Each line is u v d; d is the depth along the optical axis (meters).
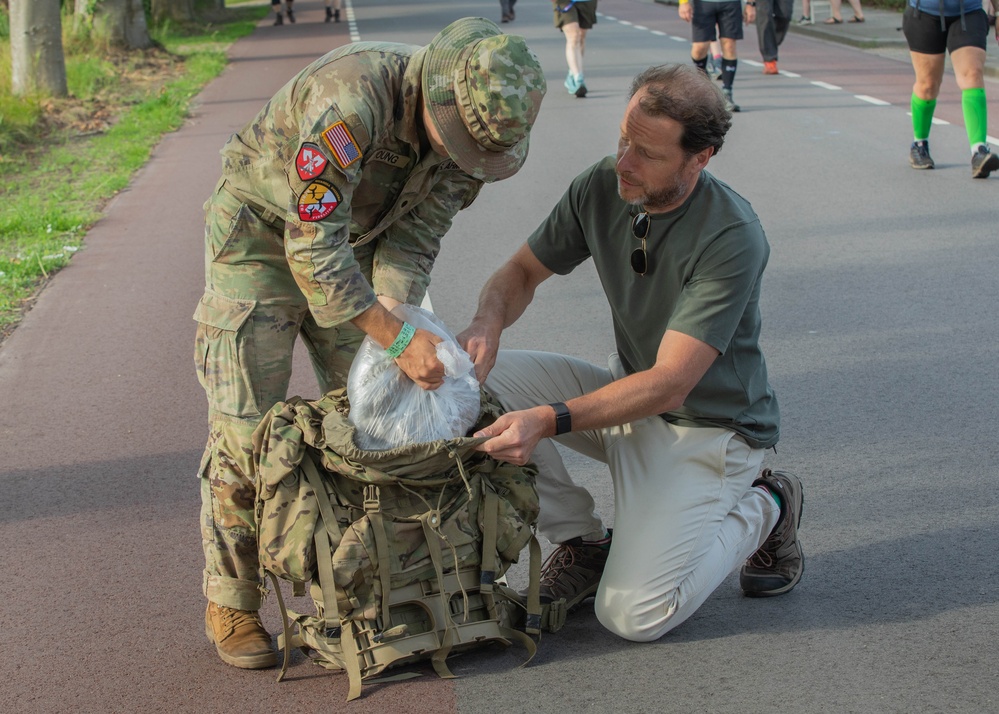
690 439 3.03
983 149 8.34
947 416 4.52
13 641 3.20
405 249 3.06
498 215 8.00
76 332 5.93
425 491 2.74
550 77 14.93
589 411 2.79
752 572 3.31
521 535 2.84
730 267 2.83
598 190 3.10
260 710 2.81
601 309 6.03
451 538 2.75
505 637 2.93
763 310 5.85
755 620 3.17
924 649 2.98
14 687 2.97
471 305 6.08
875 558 3.48
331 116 2.55
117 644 3.17
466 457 2.76
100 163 10.27
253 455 2.81
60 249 7.46
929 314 5.70
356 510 2.71
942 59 8.54
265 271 2.85
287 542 2.65
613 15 25.69
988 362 5.05
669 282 2.95
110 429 4.70
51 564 3.63
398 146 2.75
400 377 2.74
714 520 3.01
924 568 3.40
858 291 6.09
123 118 12.69
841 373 5.00
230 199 2.82
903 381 4.88
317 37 22.61
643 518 2.99
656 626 2.98
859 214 7.63
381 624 2.73
